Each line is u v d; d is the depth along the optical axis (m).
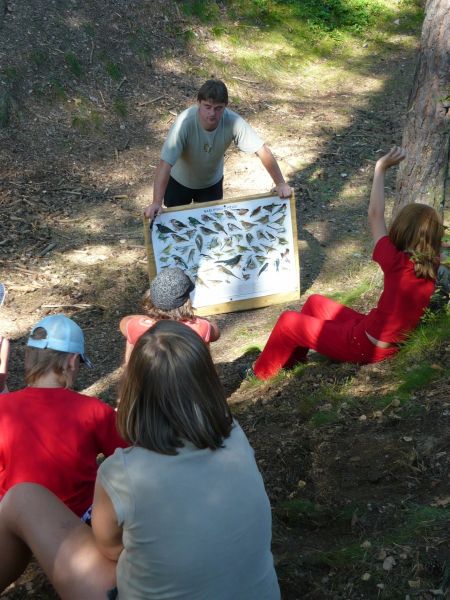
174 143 6.32
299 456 3.96
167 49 11.90
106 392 5.93
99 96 10.71
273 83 12.21
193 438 2.14
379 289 6.59
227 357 6.23
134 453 2.15
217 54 12.32
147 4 12.20
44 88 10.33
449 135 5.86
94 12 11.59
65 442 2.96
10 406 2.99
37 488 2.66
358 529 3.25
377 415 4.12
